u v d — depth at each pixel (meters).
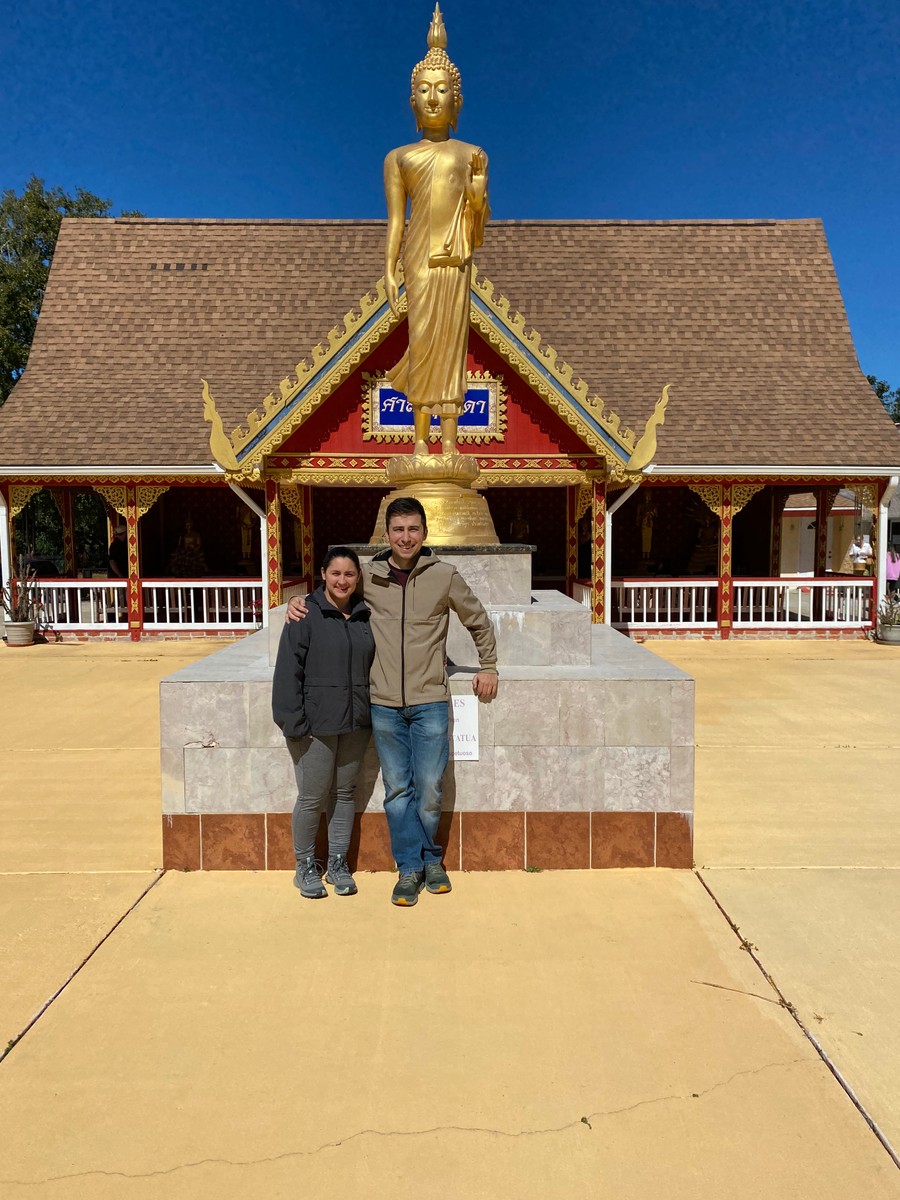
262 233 18.59
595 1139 2.69
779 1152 2.64
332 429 14.02
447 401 6.27
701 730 8.63
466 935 4.07
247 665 5.31
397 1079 2.99
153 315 17.36
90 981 3.67
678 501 20.50
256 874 4.82
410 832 4.42
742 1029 3.31
